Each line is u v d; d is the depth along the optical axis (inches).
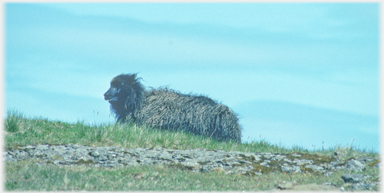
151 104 2504.9
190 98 2518.5
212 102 2534.5
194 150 1910.7
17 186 1171.3
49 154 1630.2
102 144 1925.4
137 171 1475.1
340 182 1382.9
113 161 1626.5
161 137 2092.8
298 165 1669.5
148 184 1316.4
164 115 2449.6
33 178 1262.3
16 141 1798.7
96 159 1637.6
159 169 1537.9
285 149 2192.4
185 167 1622.8
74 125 2230.6
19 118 2102.6
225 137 2423.7
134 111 2512.3
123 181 1339.8
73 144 1844.2
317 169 1630.2
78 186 1218.0
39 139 1889.8
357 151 1884.8
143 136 2074.3
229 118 2464.3
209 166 1636.3
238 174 1552.7
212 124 2422.5
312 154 1834.4
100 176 1385.3
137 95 2532.0
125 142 1966.0
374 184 1304.1
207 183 1396.4
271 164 1686.8
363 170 1558.8
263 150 2146.9
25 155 1592.0
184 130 2417.6
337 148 1875.0
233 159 1727.4
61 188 1186.6
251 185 1387.8
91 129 2111.2
